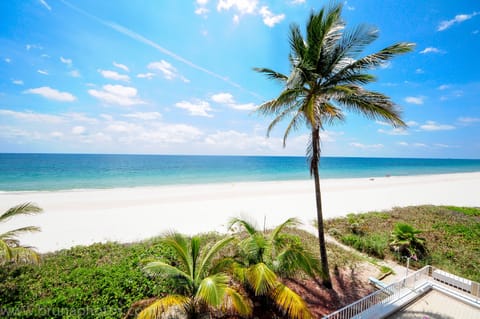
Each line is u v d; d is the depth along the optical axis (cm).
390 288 620
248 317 484
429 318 564
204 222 1359
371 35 584
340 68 638
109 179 3441
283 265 529
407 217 1480
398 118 571
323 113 639
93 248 887
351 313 550
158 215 1475
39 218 1334
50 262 743
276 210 1691
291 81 505
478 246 1045
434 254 951
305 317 428
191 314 446
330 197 2200
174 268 480
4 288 573
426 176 4847
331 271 798
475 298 625
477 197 2342
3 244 544
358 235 1168
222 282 420
